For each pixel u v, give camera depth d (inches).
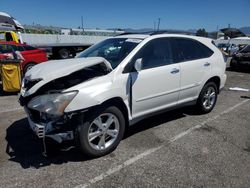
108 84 147.9
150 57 174.6
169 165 144.9
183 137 181.6
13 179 130.2
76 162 146.5
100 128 148.6
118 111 154.3
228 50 872.3
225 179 133.3
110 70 153.7
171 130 193.3
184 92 200.2
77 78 146.0
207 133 189.5
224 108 253.6
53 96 135.1
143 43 172.7
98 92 141.7
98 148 149.4
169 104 191.5
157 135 183.9
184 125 203.8
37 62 420.8
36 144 167.6
